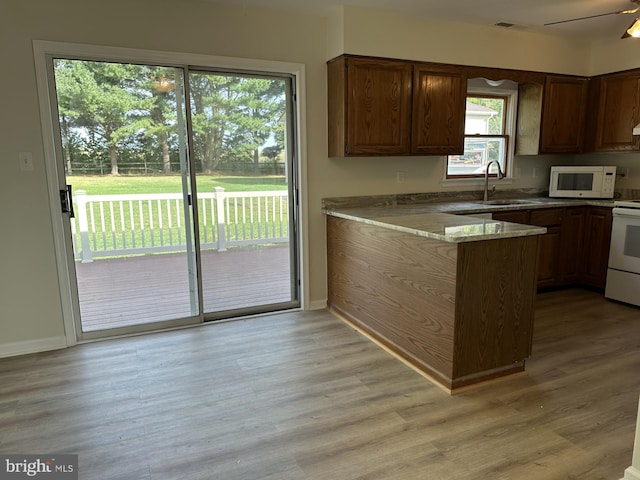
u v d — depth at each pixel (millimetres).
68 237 3133
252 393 2498
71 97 3049
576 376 2664
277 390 2529
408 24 3576
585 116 4594
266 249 3857
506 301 2572
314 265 3924
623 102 4250
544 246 4211
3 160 2869
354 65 3432
